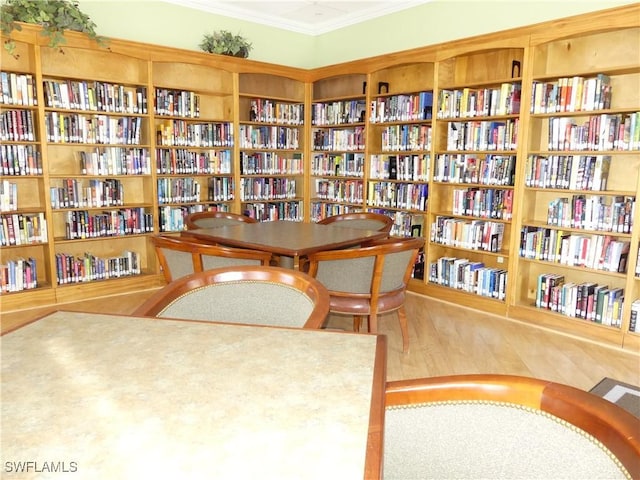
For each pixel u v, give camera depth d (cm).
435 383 90
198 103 496
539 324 380
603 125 341
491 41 388
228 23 530
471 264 437
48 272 426
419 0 476
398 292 299
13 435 72
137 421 76
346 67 516
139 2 464
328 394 86
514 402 85
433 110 441
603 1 354
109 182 449
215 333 117
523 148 381
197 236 334
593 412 76
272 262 345
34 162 406
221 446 70
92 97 425
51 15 375
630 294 329
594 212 351
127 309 411
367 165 512
